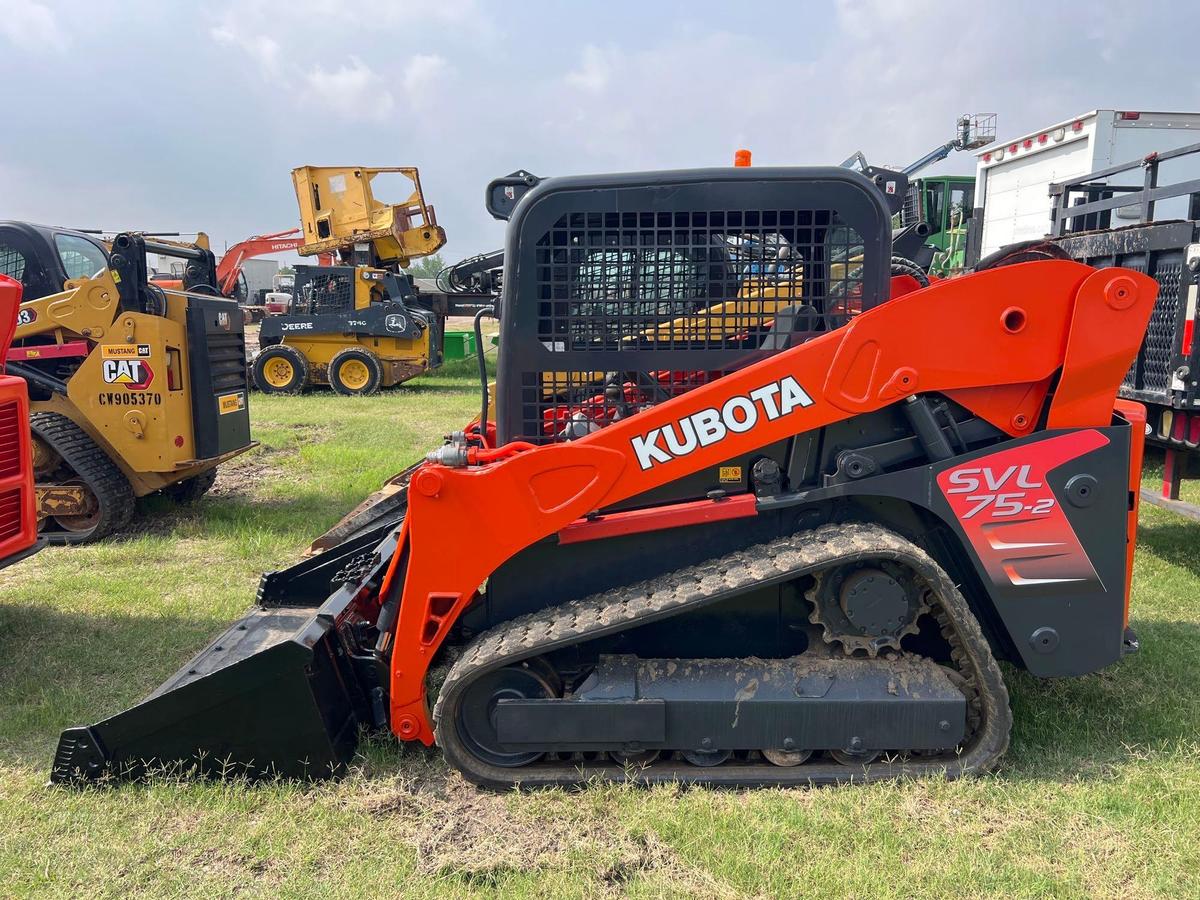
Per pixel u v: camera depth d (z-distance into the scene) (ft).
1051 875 8.35
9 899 8.23
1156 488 22.03
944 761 9.98
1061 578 9.71
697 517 9.84
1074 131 29.50
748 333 10.18
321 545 15.88
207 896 8.28
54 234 22.68
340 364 52.49
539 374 10.26
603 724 9.61
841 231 9.92
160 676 13.44
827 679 9.71
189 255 24.06
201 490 24.32
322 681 10.21
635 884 8.29
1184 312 16.38
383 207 59.21
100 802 9.68
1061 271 9.45
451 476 9.54
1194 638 14.12
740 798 9.64
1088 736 10.79
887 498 10.18
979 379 9.58
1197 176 28.66
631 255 10.07
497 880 8.44
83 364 20.61
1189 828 8.96
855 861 8.57
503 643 9.59
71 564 18.98
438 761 10.52
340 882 8.43
